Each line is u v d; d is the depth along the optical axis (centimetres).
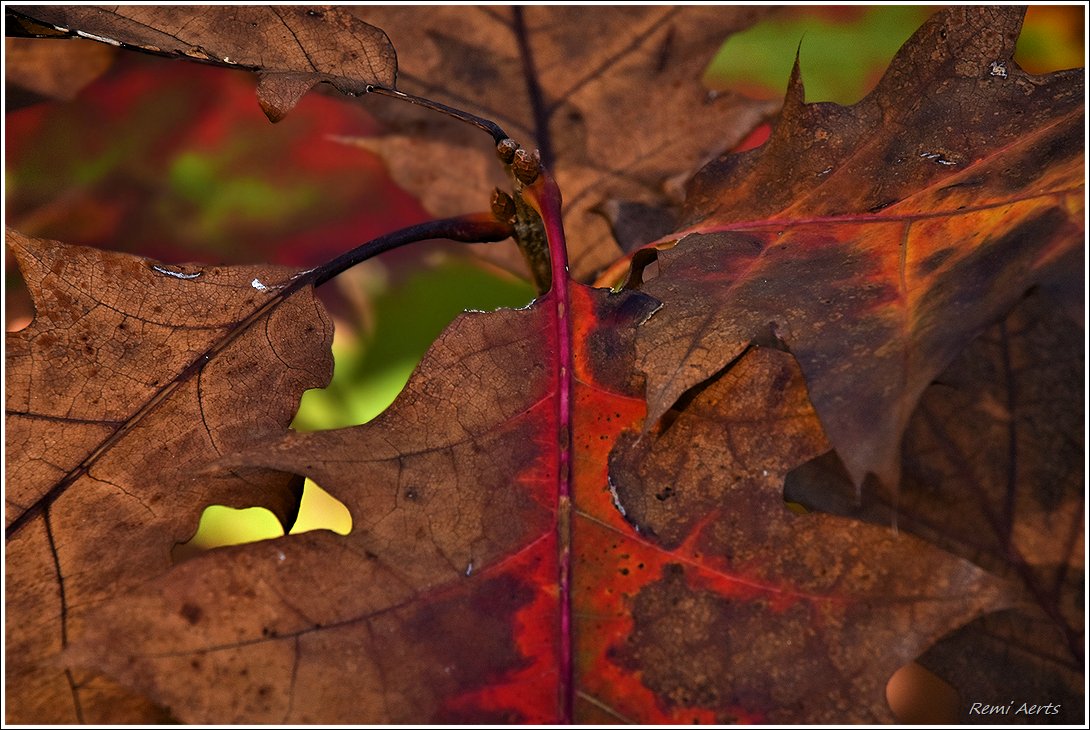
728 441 40
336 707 38
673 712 38
